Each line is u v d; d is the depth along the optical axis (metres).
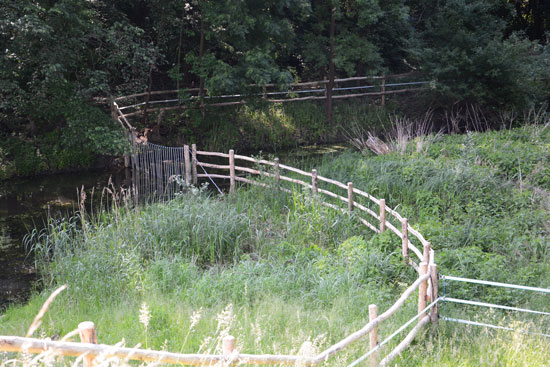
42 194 14.86
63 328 6.93
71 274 8.53
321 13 21.77
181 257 9.47
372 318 5.37
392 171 13.73
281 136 20.92
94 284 8.20
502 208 11.52
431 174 13.21
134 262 8.83
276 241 10.38
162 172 16.03
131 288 8.20
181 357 3.61
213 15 17.02
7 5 14.35
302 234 10.57
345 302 7.56
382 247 9.66
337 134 22.00
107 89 16.97
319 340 6.14
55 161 17.14
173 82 21.70
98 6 17.45
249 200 12.40
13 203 14.04
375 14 20.48
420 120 22.83
